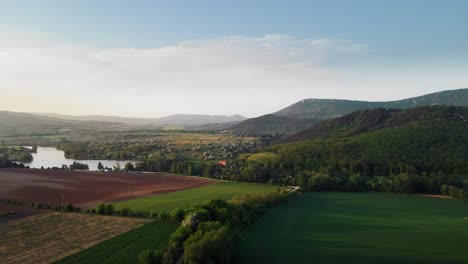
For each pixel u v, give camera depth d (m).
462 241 71.00
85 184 133.50
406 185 130.75
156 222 76.50
